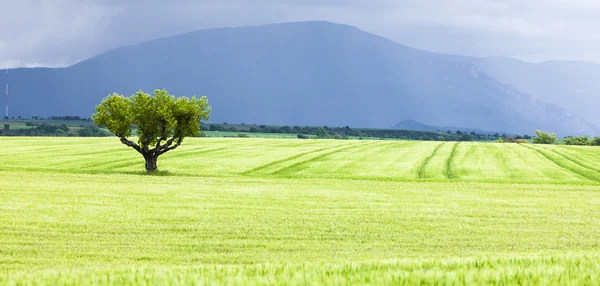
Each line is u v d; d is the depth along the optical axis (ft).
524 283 30.45
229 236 74.95
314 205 107.65
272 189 134.10
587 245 73.31
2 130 504.02
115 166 193.06
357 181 158.92
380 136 606.55
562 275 31.99
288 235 76.43
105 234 74.74
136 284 31.32
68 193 118.11
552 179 181.98
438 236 78.02
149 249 65.62
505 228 86.12
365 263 38.73
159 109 171.73
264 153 248.11
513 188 148.77
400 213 99.40
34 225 79.82
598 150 292.61
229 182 149.38
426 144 313.12
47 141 291.58
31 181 139.95
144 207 100.42
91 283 32.14
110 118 172.96
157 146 176.96
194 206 103.09
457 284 30.40
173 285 30.86
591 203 119.85
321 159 227.81
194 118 178.40
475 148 290.56
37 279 33.50
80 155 225.35
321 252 65.10
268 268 36.63
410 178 173.37
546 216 99.60
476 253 65.26
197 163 208.13
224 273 34.53
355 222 88.58
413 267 36.55
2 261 57.21
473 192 137.18
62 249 64.49
